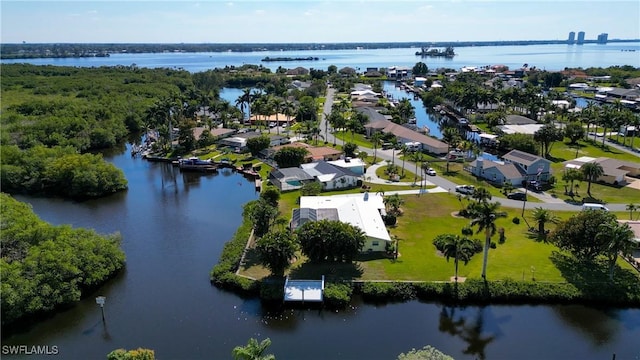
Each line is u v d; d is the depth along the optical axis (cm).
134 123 17000
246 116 19500
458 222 8119
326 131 15600
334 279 6112
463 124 17538
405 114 17988
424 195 9581
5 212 6719
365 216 7675
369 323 5434
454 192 9750
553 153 13012
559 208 8756
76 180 9994
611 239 5900
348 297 5788
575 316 5550
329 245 6250
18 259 5731
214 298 5975
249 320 5512
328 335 5222
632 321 5462
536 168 10606
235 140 14025
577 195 9512
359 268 6481
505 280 6025
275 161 11719
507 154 11612
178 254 7262
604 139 14212
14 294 5188
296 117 17862
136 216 8931
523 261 6625
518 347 5012
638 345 5056
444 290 5853
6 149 10725
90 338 5194
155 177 11638
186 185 10944
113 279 6481
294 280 6084
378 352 4916
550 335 5209
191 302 5884
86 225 8469
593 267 6431
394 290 5884
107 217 8888
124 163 12975
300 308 5734
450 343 5069
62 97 19900
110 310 5725
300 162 11444
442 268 6450
